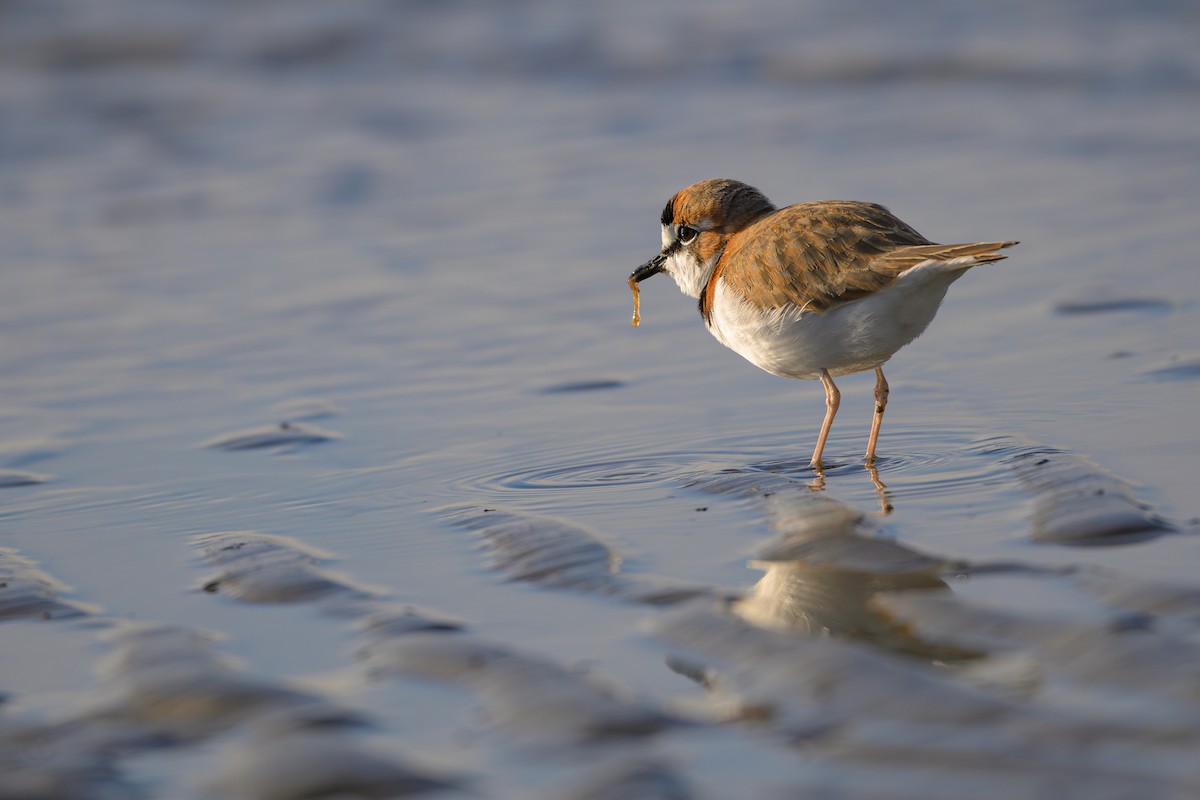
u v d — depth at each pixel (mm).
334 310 16531
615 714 6328
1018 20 31047
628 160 23609
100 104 27578
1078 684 6266
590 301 16609
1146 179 20719
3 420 13055
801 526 9102
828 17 31953
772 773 5758
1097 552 8070
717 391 13195
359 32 32156
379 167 23672
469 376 13977
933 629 7094
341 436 12188
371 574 8641
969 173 21703
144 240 19922
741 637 7145
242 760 6062
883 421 11922
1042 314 14969
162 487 10992
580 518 9539
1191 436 10539
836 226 10469
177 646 7445
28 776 6004
